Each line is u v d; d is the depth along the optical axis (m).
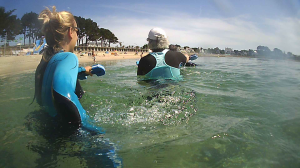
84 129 1.37
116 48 65.88
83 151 1.23
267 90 2.73
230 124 1.58
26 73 5.79
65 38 1.63
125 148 1.27
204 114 1.80
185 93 2.42
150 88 2.65
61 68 1.40
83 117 1.42
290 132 1.42
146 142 1.34
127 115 1.71
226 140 1.34
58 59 1.47
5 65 8.83
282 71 4.70
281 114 1.77
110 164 1.12
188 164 1.12
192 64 5.57
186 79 3.47
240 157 1.16
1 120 1.62
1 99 2.29
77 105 1.38
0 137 1.36
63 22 1.58
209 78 3.61
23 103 2.10
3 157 1.15
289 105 2.02
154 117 1.71
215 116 1.75
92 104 1.93
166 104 2.01
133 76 4.03
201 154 1.20
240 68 5.43
